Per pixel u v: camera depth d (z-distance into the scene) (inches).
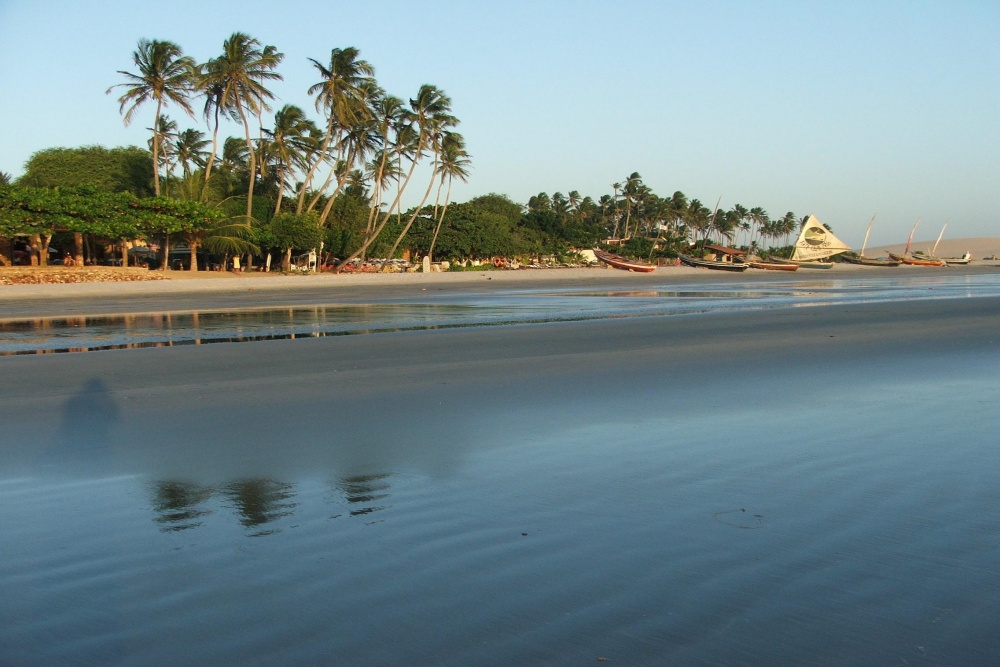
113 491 229.1
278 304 1181.1
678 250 4517.7
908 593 154.6
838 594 154.1
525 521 199.0
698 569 166.7
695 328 741.3
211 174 2721.5
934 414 334.3
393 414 342.0
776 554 175.0
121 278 1898.4
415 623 143.2
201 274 2149.4
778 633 138.8
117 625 143.3
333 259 2942.9
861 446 277.4
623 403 365.7
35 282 1753.2
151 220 2031.3
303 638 138.0
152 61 2153.1
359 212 3125.0
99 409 356.8
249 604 151.4
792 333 687.7
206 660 131.1
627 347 590.6
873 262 4397.1
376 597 154.1
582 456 267.1
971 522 195.6
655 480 236.7
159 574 166.2
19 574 166.6
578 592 155.7
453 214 3678.6
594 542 183.3
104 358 538.3
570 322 822.5
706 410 347.6
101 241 2218.3
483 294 1493.6
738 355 541.3
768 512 205.0
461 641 136.6
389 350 577.9
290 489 229.8
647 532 190.1
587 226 4995.1
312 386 417.1
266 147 2669.8
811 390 398.6
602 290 1667.1
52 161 2674.7
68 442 292.7
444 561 172.2
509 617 145.4
